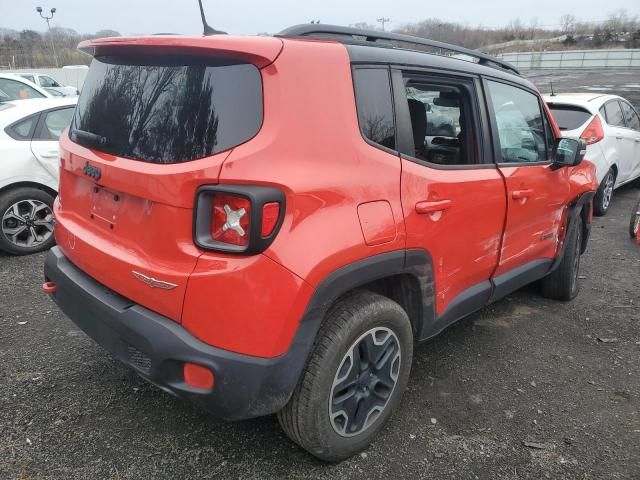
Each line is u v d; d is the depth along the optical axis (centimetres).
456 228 270
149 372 207
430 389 306
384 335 242
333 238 203
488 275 318
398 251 232
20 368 308
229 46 195
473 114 295
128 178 207
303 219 196
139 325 205
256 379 196
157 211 199
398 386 258
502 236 313
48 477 228
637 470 247
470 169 284
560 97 711
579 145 355
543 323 400
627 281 491
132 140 213
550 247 383
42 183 511
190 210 193
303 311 198
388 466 243
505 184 306
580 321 405
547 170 355
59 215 269
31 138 511
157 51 212
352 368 229
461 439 264
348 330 219
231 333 192
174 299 197
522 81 348
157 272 199
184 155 196
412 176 241
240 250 188
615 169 727
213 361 194
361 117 225
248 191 185
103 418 267
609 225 682
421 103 287
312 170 201
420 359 340
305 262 195
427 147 301
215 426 265
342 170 211
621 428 278
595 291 466
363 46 236
